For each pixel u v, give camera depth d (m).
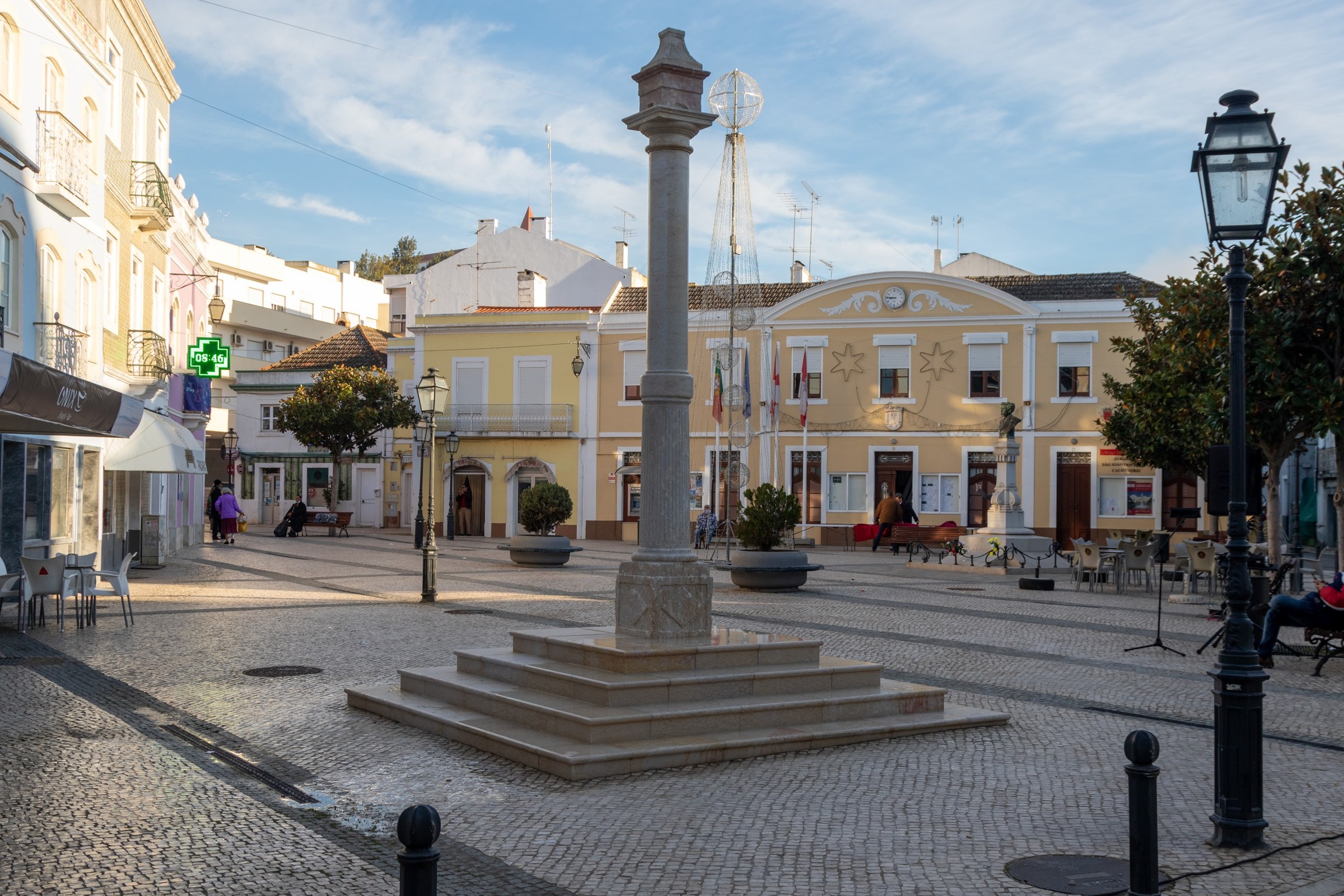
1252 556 14.60
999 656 13.09
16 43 17.98
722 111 21.45
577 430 44.66
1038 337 39.81
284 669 11.72
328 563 27.19
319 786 7.45
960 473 40.38
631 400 44.19
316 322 67.38
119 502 26.61
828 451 41.47
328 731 9.01
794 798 7.11
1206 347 17.84
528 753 7.84
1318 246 16.39
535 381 45.16
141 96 26.62
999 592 21.53
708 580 9.66
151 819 6.65
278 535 40.31
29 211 18.45
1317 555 35.59
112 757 8.08
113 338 24.17
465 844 6.22
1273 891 5.55
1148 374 24.09
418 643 13.52
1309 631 12.49
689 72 9.80
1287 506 42.28
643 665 8.74
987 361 40.28
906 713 9.39
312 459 52.59
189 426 33.59
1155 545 22.41
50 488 19.36
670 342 9.70
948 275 40.47
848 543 39.59
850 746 8.53
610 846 6.17
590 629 10.41
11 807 6.81
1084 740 8.84
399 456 47.84
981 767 7.96
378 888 5.59
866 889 5.55
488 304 54.31
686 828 6.49
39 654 12.44
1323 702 10.64
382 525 50.19
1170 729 9.27
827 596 20.23
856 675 9.53
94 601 14.99
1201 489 38.44
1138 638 14.75
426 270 55.44
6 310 17.72
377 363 52.84
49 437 19.25
